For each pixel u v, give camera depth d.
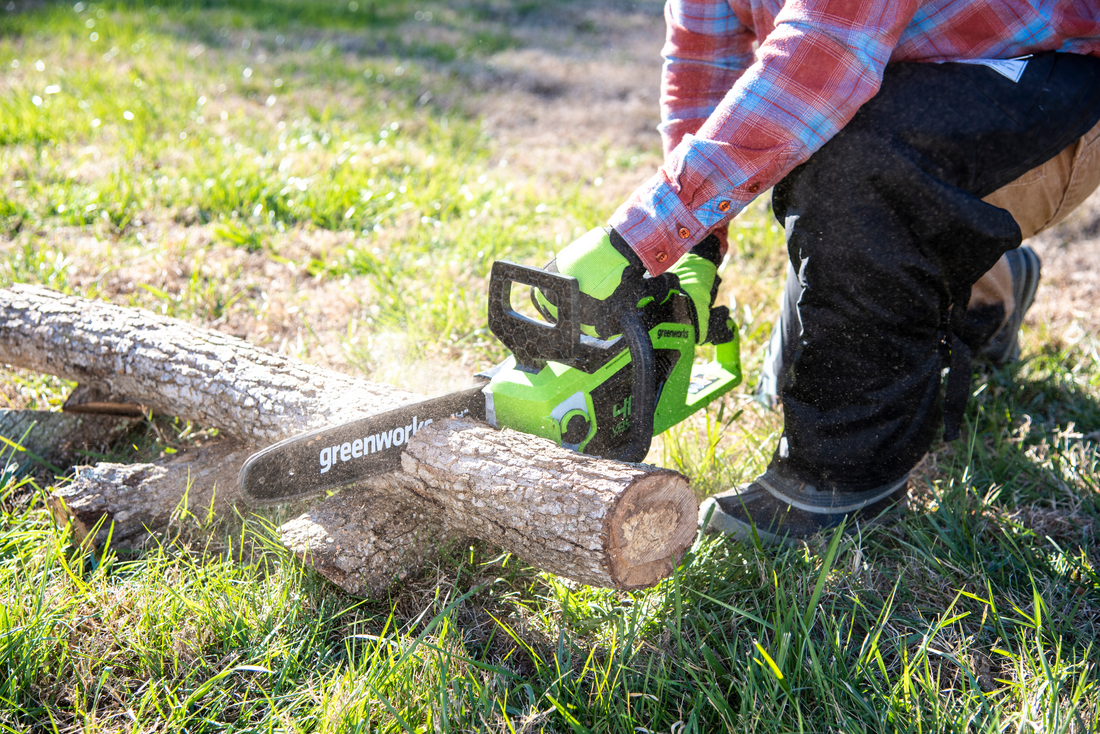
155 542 1.91
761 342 3.05
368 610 1.76
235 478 1.99
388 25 9.08
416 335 2.90
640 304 1.78
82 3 8.34
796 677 1.54
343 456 1.58
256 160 4.35
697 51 2.01
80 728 1.48
